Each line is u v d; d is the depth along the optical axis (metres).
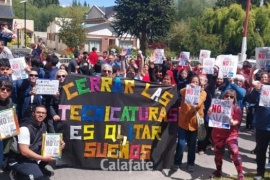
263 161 6.40
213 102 6.02
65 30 44.78
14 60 6.54
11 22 37.19
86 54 14.79
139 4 42.50
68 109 6.50
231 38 39.28
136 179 6.33
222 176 6.62
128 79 6.73
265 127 6.21
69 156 6.59
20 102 6.58
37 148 5.21
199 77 6.63
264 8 39.91
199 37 36.28
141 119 6.78
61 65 8.94
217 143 6.36
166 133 6.86
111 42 58.62
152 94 6.79
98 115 6.63
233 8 39.16
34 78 6.56
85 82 6.58
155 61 10.07
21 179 5.18
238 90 7.44
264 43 39.56
